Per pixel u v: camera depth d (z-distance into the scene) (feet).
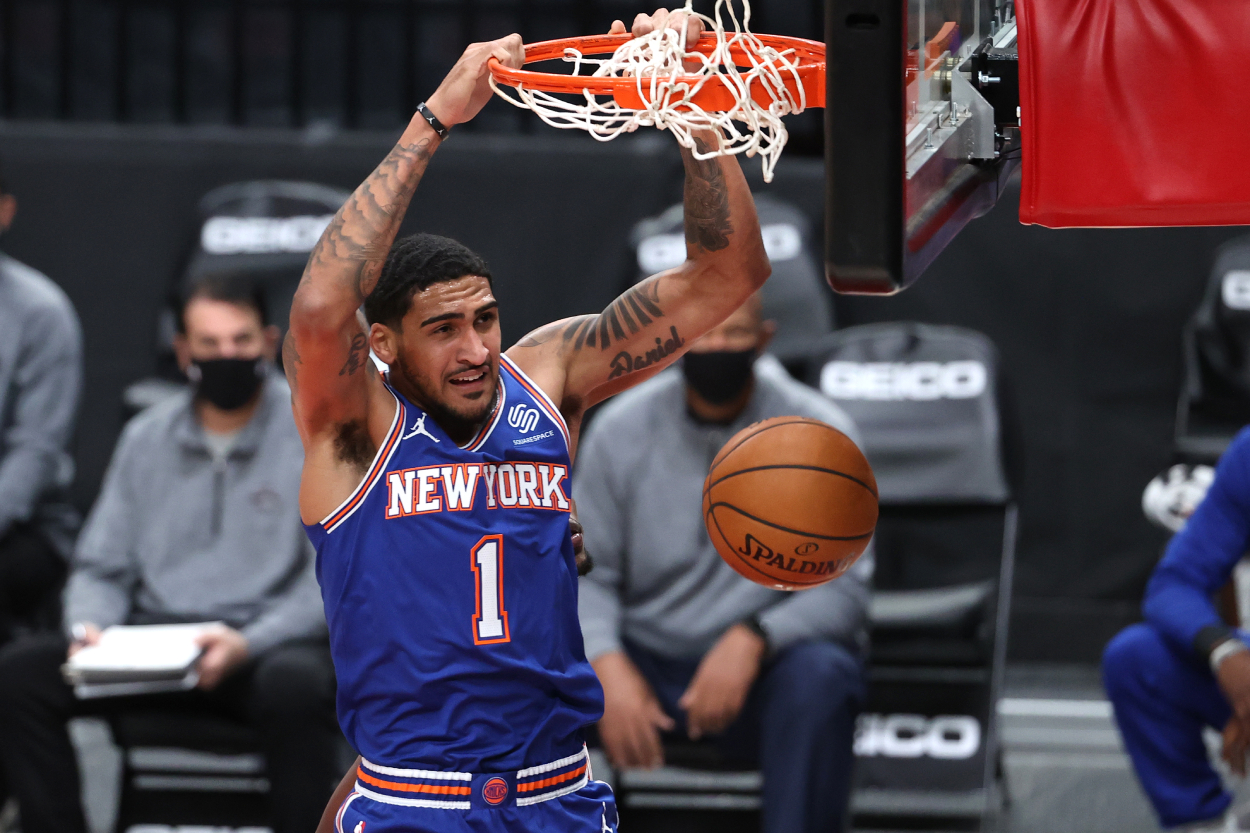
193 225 49.62
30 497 43.80
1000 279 53.62
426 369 22.54
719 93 21.31
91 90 61.57
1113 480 53.42
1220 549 36.35
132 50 61.57
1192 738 36.91
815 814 35.35
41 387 44.86
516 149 55.31
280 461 40.22
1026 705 51.11
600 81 21.40
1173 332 52.80
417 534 22.57
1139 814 43.11
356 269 21.50
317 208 49.93
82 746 49.73
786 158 56.65
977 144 21.50
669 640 38.60
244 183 55.52
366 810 22.91
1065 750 47.96
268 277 49.03
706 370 38.17
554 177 55.21
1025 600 54.13
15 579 43.88
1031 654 54.03
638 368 24.50
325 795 36.09
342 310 21.61
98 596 39.58
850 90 17.35
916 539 43.47
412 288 22.36
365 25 60.85
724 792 39.34
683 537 38.81
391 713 22.75
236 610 39.37
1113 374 53.26
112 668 34.99
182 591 39.65
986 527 43.27
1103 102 19.72
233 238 49.34
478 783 22.49
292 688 35.91
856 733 40.47
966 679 41.88
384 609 22.54
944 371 44.32
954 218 20.07
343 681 23.16
